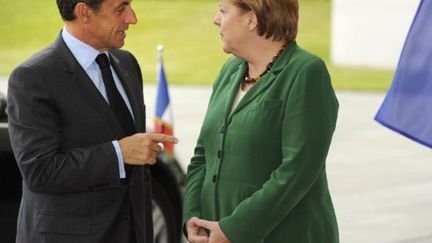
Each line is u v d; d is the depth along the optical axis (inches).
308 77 243.9
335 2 1284.4
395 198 584.7
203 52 1379.2
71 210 261.4
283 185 242.2
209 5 1683.1
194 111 939.3
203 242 253.8
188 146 761.0
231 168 253.6
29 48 1453.0
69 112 257.3
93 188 259.1
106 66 268.2
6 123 386.6
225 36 252.1
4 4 1704.0
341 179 639.1
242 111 252.5
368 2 1251.2
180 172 421.1
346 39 1275.8
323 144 243.8
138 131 273.0
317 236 255.6
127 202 269.3
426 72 267.1
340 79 1165.7
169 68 1277.1
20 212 270.8
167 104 522.6
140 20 1579.7
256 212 243.9
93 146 257.1
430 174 651.5
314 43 1417.3
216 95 267.6
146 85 1141.7
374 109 936.9
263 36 249.3
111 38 261.4
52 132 254.5
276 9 245.4
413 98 269.3
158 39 1466.5
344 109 938.7
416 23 268.5
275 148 248.8
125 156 255.8
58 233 261.0
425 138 267.9
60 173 251.0
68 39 264.1
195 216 266.5
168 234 415.8
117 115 266.8
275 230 253.9
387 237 500.1
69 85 258.4
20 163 253.6
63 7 260.4
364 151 733.9
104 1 256.7
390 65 1243.2
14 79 255.1
